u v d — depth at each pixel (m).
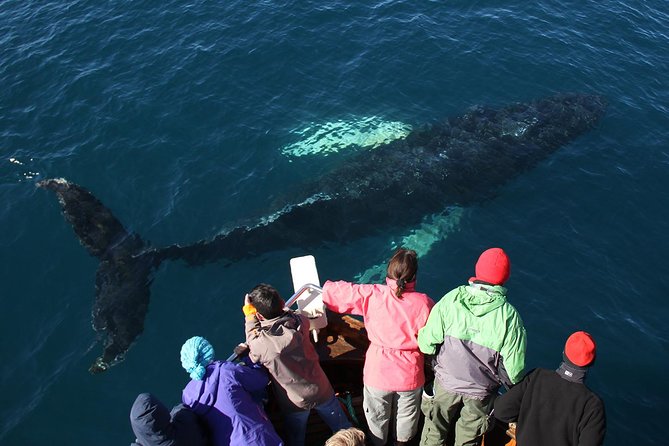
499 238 12.24
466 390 5.39
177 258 11.60
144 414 4.66
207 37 17.14
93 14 18.12
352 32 17.52
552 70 16.67
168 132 14.28
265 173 13.36
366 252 12.05
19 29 17.62
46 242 11.77
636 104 15.77
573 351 4.61
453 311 5.30
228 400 5.14
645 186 13.38
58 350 10.11
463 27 17.95
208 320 10.61
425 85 15.94
